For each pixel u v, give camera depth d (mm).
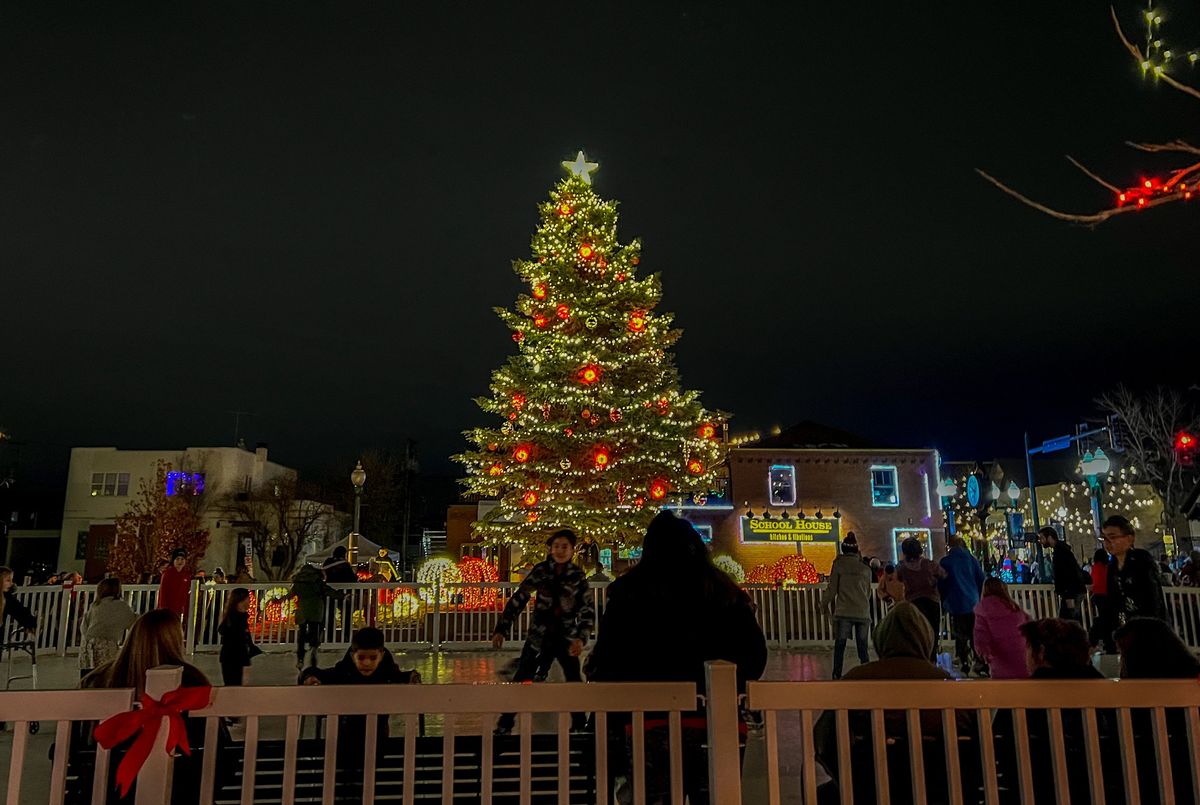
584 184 23188
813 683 3307
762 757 6605
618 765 3871
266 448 51812
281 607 14805
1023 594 14633
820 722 4141
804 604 15602
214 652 14531
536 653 7406
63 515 49625
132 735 3146
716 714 3242
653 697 3324
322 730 7180
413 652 14562
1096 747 3367
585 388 21062
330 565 15094
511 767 3699
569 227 22766
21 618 8945
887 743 3877
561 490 20797
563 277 22344
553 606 7406
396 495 53250
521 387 21703
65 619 14242
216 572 18312
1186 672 4418
